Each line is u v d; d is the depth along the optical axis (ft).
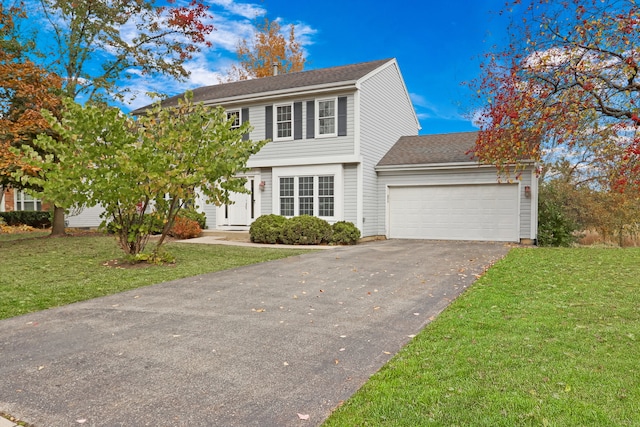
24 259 32.68
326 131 50.67
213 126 30.09
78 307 19.13
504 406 9.53
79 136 27.78
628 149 21.90
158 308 18.98
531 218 46.80
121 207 30.19
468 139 57.16
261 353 13.58
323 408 10.02
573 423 8.75
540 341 13.80
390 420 9.12
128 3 53.11
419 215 52.49
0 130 37.99
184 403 10.30
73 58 52.80
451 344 13.78
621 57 22.98
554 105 25.13
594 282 23.13
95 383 11.41
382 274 26.99
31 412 9.91
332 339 14.92
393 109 60.44
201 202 58.13
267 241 46.06
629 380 10.77
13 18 43.68
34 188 48.29
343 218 49.75
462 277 25.63
